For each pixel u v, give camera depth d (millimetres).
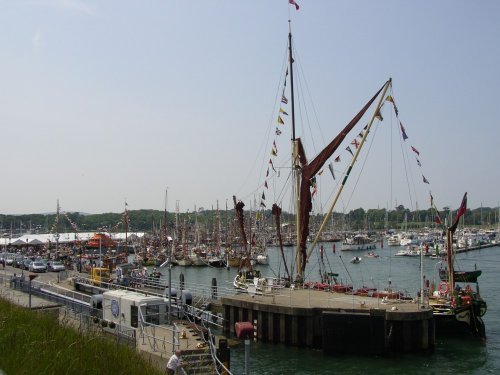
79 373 15664
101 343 18656
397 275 111938
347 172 56969
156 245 165000
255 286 51625
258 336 45656
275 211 64000
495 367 39156
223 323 49688
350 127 57812
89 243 141875
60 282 75250
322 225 59406
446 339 46938
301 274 60594
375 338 40844
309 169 60250
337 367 38875
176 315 47344
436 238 161750
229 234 164375
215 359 29781
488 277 101938
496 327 53562
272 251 183750
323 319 41656
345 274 116125
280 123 63344
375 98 56750
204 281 106000
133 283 67562
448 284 53125
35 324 20578
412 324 41031
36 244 164875
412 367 39094
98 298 48469
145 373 17422
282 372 38031
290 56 65875
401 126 51781
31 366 15258
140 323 37500
